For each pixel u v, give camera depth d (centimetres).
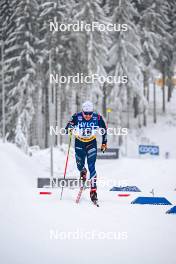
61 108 11994
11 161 4466
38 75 11912
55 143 11775
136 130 15400
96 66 11525
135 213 1856
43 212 1842
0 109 12019
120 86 12700
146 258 1278
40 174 5906
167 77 17550
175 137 14850
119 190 2864
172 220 1733
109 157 8675
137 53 12656
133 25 12456
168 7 15738
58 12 11275
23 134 10944
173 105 17838
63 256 1292
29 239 1457
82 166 2231
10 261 1256
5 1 12469
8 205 1952
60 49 11338
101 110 14838
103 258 1277
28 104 11575
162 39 14612
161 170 7300
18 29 11644
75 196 2327
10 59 11688
